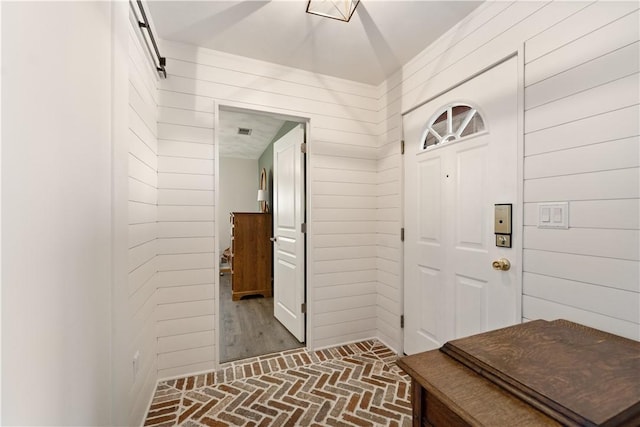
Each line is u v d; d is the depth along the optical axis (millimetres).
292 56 2180
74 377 721
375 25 1822
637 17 1030
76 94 735
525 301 1411
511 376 693
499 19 1537
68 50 694
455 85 1826
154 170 1862
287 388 1865
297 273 2625
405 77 2289
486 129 1625
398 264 2369
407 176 2301
